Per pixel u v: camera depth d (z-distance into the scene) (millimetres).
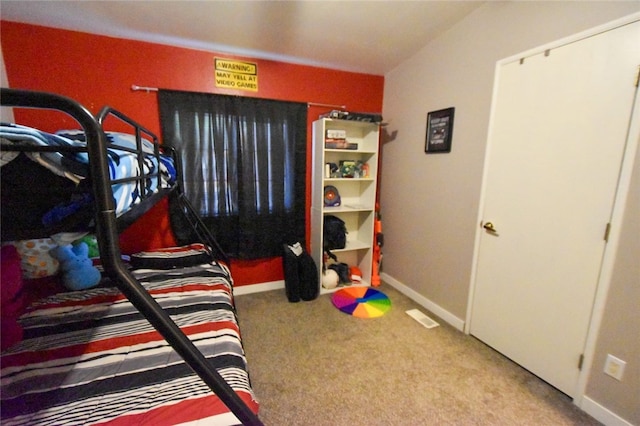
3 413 776
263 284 2842
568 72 1450
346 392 1571
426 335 2117
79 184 608
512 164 1755
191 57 2268
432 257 2439
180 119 2260
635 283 1262
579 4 1392
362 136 3033
